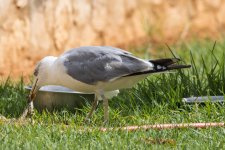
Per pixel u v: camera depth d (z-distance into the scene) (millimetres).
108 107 12000
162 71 11281
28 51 19062
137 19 22281
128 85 11570
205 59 17469
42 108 12570
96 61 11391
